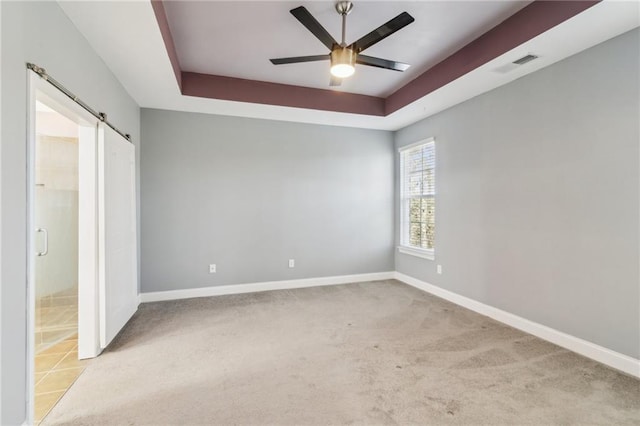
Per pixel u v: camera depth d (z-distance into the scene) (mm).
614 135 2303
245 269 4355
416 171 4680
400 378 2166
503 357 2467
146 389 2039
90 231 2486
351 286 4672
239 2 2299
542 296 2820
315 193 4695
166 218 3998
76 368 2301
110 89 2811
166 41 2463
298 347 2648
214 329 3039
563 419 1754
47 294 3053
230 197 4266
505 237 3182
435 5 2355
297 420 1745
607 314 2355
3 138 1396
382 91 4121
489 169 3367
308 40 2855
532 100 2904
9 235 1435
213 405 1875
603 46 2361
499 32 2594
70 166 3406
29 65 1562
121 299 3008
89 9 1939
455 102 3746
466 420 1746
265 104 3791
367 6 2371
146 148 3906
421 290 4441
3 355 1400
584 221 2498
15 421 1477
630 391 2010
